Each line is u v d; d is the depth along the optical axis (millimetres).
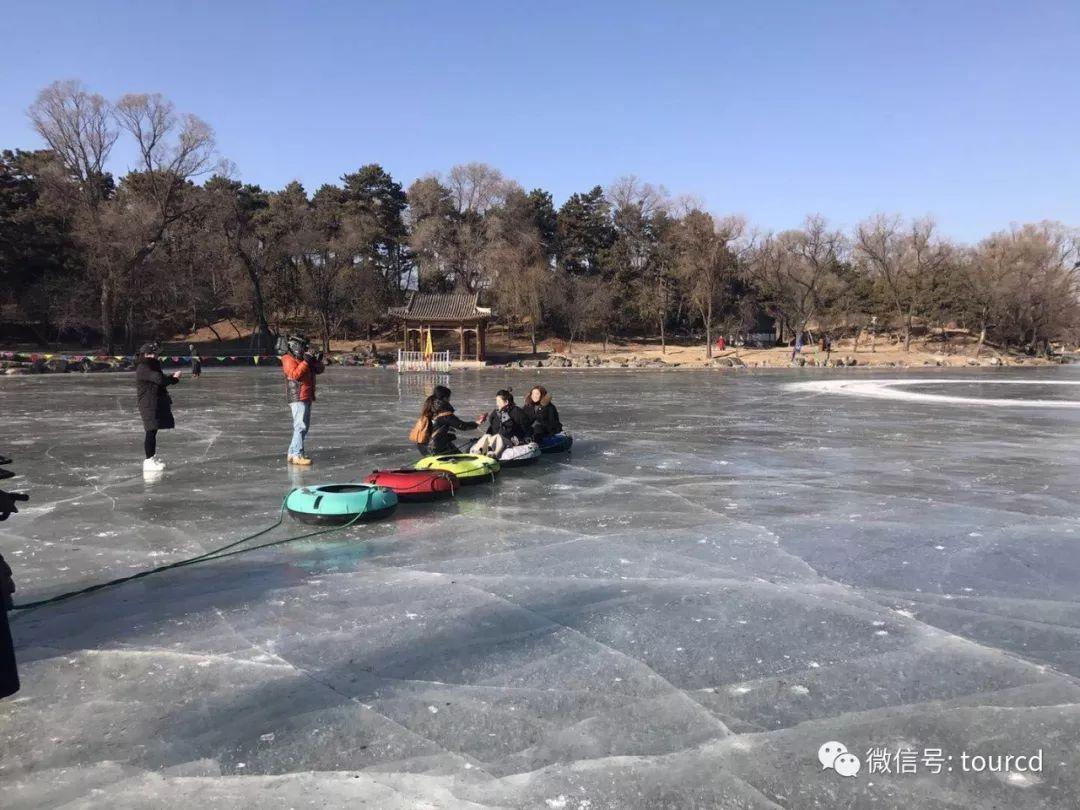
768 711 3434
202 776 2949
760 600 4898
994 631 4367
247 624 4523
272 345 58094
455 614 4660
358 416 17078
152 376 9477
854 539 6414
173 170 52969
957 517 7230
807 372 44031
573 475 9523
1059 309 63625
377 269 68688
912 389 27406
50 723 3377
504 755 3080
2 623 3012
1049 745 3150
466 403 20828
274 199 70812
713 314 68188
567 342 67875
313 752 3113
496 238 66938
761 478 9320
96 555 5984
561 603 4855
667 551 6047
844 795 2811
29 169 57562
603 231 75562
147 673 3869
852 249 71250
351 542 6344
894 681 3729
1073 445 12352
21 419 16359
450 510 7539
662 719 3363
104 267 48562
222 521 7098
